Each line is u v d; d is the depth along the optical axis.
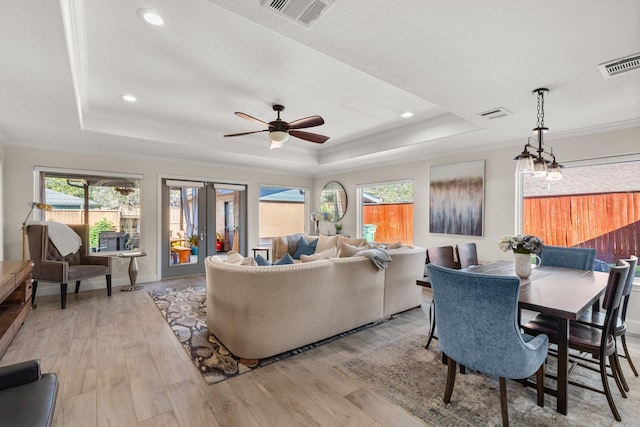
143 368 2.38
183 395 2.05
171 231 5.63
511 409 1.92
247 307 2.44
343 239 5.39
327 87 3.12
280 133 3.40
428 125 4.20
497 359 1.68
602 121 3.28
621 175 3.46
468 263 3.47
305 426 1.77
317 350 2.74
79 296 4.35
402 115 3.97
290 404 1.97
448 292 1.82
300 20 1.59
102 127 3.87
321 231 7.43
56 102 2.76
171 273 5.62
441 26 1.65
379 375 2.32
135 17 1.99
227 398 2.02
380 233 6.31
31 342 2.81
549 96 2.60
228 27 2.10
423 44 1.83
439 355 2.64
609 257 3.52
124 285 5.05
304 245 5.97
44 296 4.32
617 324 2.17
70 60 2.02
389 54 1.94
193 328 3.18
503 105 2.79
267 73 2.81
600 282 2.40
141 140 4.25
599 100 2.68
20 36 1.73
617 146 3.34
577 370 2.42
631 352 2.74
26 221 4.08
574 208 3.77
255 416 1.85
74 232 4.37
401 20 1.60
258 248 6.19
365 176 6.36
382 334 3.11
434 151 4.89
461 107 2.84
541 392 1.93
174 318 3.46
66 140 4.20
